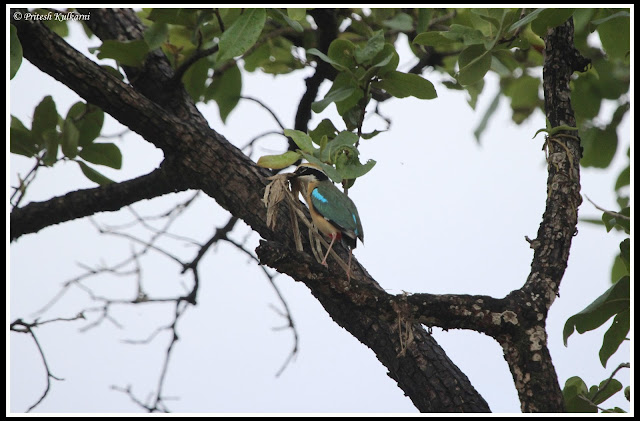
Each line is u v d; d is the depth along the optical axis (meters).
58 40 10.05
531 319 8.44
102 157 12.63
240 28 9.57
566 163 9.57
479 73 10.02
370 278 10.08
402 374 9.26
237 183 10.41
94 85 10.15
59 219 12.06
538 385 8.15
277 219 10.14
